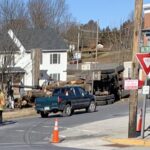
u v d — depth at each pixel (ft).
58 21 355.77
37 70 174.50
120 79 182.80
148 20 138.21
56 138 69.72
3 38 171.32
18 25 206.49
